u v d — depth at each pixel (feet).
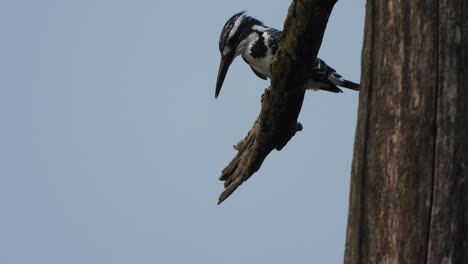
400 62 19.67
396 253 19.17
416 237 18.92
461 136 18.92
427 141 19.10
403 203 19.19
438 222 18.75
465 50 19.15
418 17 19.49
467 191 18.75
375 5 20.44
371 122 20.16
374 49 20.34
